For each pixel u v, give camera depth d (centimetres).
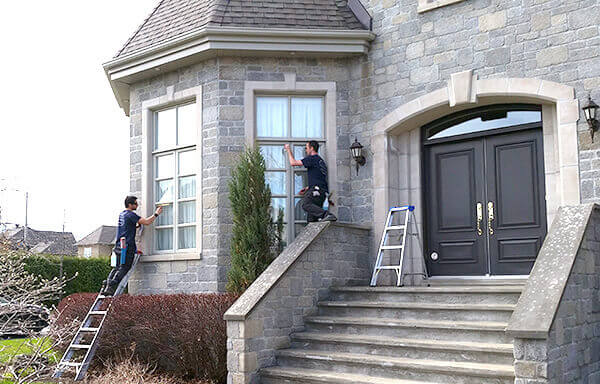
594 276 630
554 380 512
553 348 515
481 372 576
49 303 1725
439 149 941
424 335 688
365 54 957
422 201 941
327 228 841
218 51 930
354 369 674
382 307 750
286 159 967
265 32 913
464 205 911
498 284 859
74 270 1912
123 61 1017
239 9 959
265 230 864
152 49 970
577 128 766
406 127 938
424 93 896
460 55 869
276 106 975
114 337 859
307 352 721
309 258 806
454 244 914
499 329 629
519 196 862
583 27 776
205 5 988
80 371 798
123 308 854
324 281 827
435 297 740
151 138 1041
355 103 962
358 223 940
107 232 3741
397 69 924
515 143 873
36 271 1786
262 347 723
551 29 800
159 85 1030
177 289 961
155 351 845
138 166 1049
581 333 582
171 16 1041
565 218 635
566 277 555
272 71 959
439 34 890
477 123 908
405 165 951
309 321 781
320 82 965
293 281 778
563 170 770
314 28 947
